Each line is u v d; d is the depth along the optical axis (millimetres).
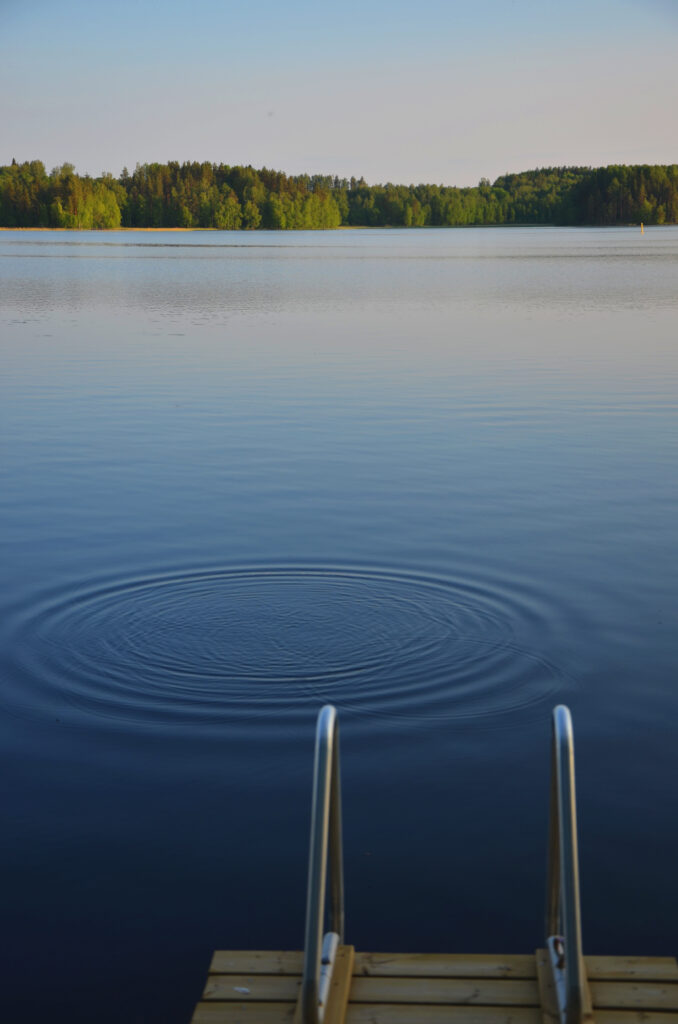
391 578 8211
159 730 5730
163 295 43281
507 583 8086
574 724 5812
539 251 96438
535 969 3559
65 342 25672
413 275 58250
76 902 4293
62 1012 3697
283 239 155500
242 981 3469
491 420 15148
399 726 5785
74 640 6949
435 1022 3295
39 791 5164
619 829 4801
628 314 32312
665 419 15086
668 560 8680
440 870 4500
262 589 7953
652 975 3506
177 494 11055
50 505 10648
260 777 5277
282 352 23297
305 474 11930
